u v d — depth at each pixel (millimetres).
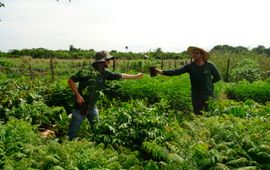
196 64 4766
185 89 6512
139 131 3965
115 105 6113
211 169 3082
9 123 3730
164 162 3238
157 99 6559
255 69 12688
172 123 4203
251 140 3486
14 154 3092
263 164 3219
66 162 3041
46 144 3598
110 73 4156
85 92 4000
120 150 3676
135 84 6969
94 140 3941
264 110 4660
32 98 5750
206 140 3523
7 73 11312
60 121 5094
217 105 4668
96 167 3057
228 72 12836
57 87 6348
